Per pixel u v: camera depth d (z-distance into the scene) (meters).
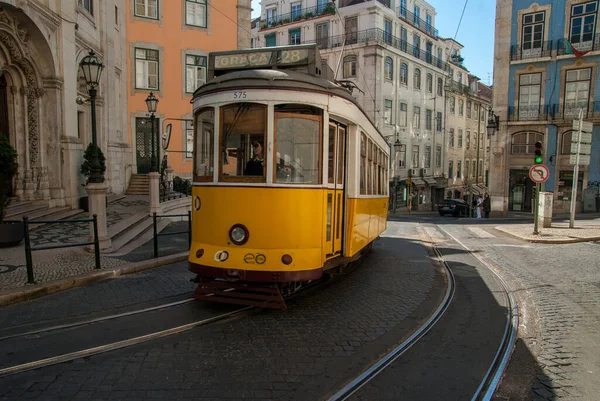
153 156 15.12
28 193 13.26
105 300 6.47
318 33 40.41
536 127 29.91
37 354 4.53
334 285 8.03
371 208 8.84
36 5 12.44
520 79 30.44
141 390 3.84
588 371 4.42
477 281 8.59
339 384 4.06
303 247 5.81
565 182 29.33
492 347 5.09
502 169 30.98
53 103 13.81
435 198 47.41
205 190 6.01
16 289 6.43
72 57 14.73
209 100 5.98
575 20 28.61
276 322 5.74
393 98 39.31
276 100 5.71
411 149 42.53
